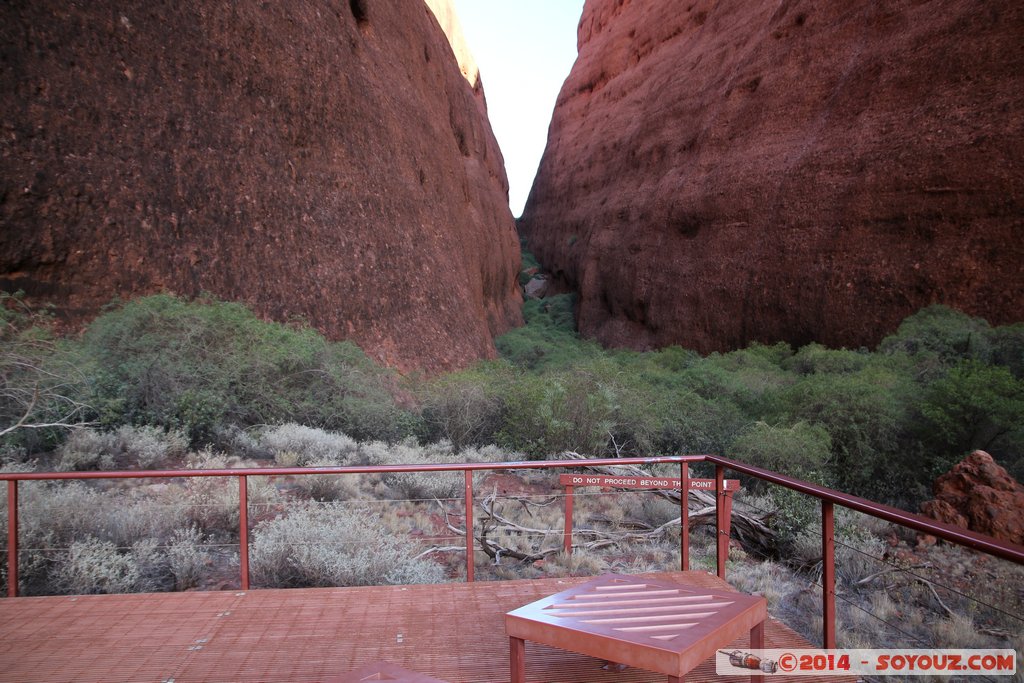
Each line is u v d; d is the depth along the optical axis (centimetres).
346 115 1797
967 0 1864
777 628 328
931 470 967
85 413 839
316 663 293
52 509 566
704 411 1248
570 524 628
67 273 1101
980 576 618
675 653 216
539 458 1035
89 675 283
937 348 1521
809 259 2064
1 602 367
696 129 2884
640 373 1795
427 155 2362
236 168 1428
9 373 796
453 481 859
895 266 1827
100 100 1214
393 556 548
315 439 909
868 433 1016
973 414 985
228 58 1486
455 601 368
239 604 364
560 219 4744
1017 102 1664
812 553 666
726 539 396
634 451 1102
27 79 1109
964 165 1723
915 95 1922
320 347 1177
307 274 1480
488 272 3309
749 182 2389
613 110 4269
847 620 527
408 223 1947
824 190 2084
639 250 3031
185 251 1267
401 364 1631
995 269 1627
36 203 1078
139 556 536
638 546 699
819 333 1994
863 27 2200
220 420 927
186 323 991
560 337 3450
